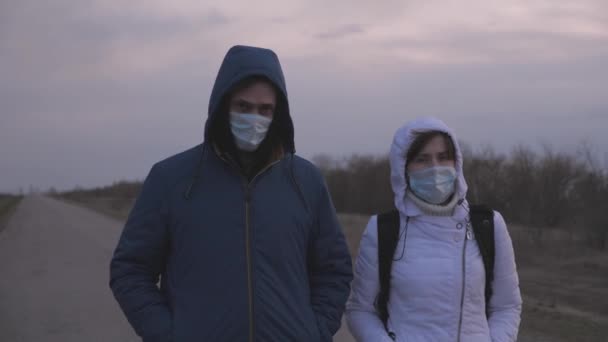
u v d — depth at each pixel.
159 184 2.47
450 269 2.52
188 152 2.56
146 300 2.41
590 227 14.38
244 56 2.46
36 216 34.97
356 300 2.73
